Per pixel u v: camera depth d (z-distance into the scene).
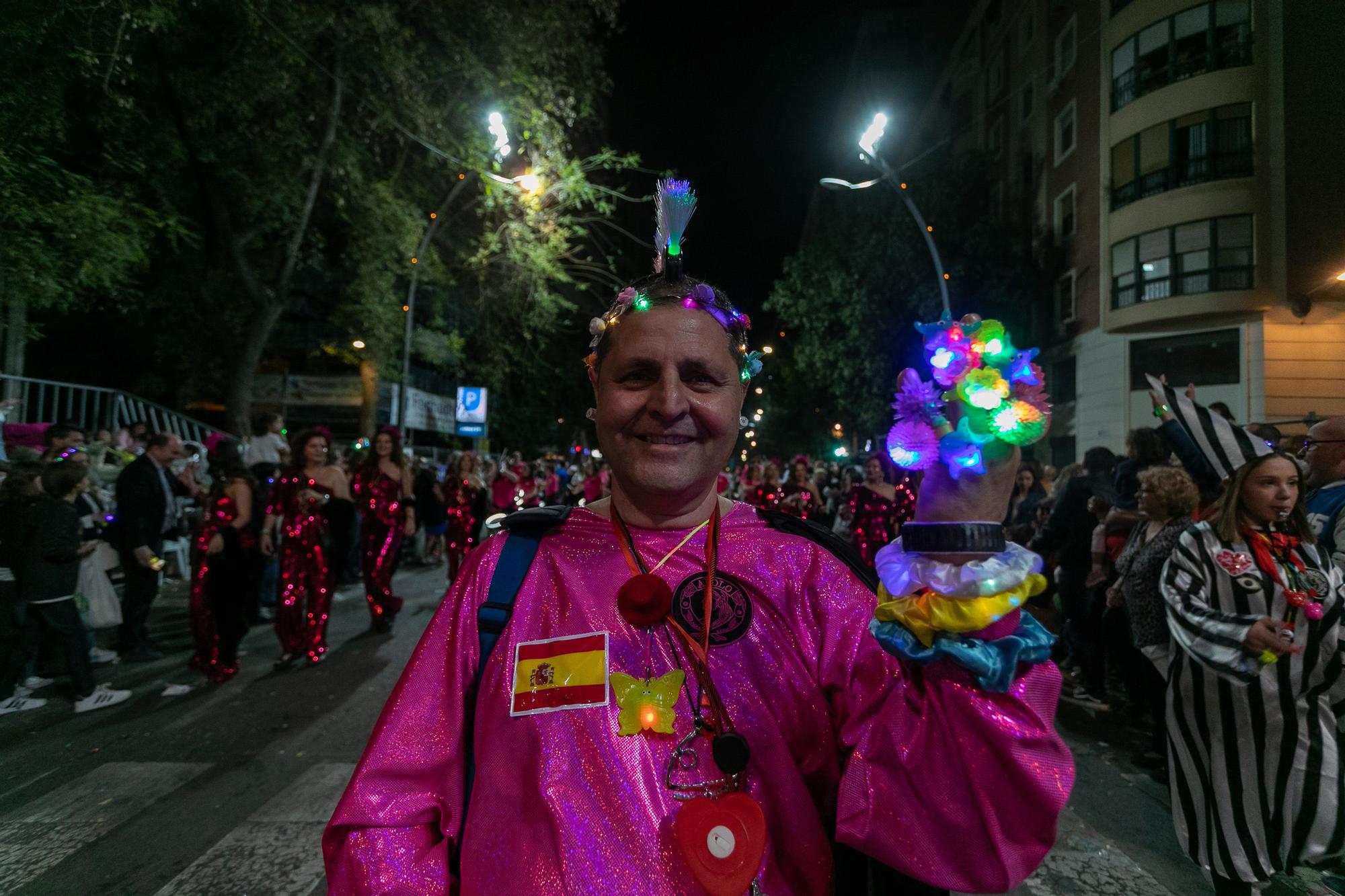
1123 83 19.34
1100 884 3.16
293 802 3.88
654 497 1.28
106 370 18.66
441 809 1.20
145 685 5.93
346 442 22.97
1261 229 17.00
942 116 33.31
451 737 1.23
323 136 13.93
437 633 1.29
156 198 13.49
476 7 13.81
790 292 24.77
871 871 1.20
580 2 14.83
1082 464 6.55
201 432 14.00
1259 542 2.79
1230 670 2.59
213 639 6.04
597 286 18.80
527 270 16.72
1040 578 1.00
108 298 14.38
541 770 1.11
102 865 3.31
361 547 7.76
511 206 15.55
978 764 0.98
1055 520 5.88
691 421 1.26
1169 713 2.96
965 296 22.06
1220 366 17.91
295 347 22.06
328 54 13.03
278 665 6.29
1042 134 23.25
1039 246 23.14
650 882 1.04
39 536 5.23
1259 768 2.68
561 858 1.05
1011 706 0.99
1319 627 2.67
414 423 25.22
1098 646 5.71
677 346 1.26
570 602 1.23
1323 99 16.84
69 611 5.32
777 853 1.13
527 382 28.86
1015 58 25.34
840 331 23.91
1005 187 25.84
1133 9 18.94
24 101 8.34
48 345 17.83
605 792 1.08
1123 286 19.38
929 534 1.02
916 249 21.78
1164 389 3.07
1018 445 1.01
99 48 9.48
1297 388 16.91
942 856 1.00
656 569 1.25
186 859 3.35
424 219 16.86
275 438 11.13
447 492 9.91
